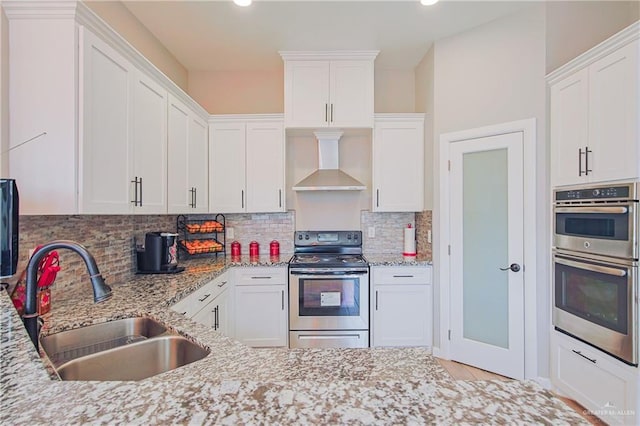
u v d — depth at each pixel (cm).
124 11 247
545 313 246
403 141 333
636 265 175
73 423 54
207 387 66
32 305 111
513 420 56
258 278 304
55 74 152
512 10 255
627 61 179
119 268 233
